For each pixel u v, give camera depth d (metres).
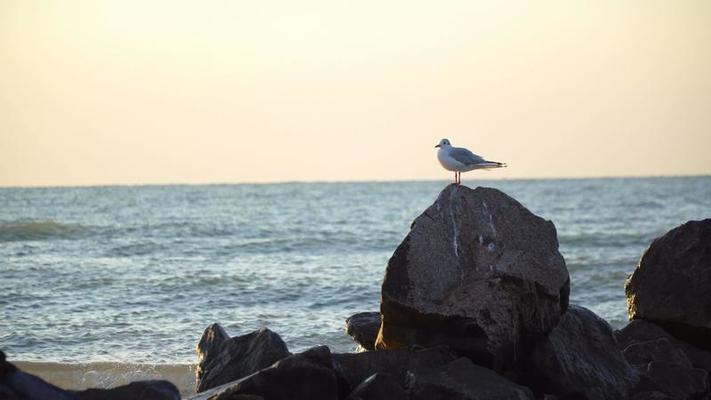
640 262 16.31
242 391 11.47
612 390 13.08
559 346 13.34
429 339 13.00
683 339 15.70
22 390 10.15
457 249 13.20
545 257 13.40
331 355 12.33
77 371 16.23
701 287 15.48
